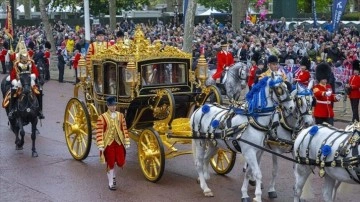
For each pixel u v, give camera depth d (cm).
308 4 11588
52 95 4334
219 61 3434
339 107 3534
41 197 1936
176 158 2417
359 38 5722
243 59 4466
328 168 1552
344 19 10575
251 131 1773
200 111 1962
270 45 4394
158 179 2036
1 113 3597
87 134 2312
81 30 7794
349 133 1547
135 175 2164
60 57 5169
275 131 1780
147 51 2173
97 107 2330
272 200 1853
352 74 3109
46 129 3047
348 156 1493
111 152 1981
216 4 11144
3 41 6300
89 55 2391
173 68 2233
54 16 11281
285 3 10644
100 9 9225
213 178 2117
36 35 7350
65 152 2550
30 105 2466
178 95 2219
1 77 5534
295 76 3091
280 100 1739
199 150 1952
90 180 2116
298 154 1628
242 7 8138
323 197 1736
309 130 1630
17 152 2564
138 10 10756
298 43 5069
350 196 1872
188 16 4016
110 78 2233
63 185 2064
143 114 2223
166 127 2084
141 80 2152
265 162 2327
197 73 2245
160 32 6862
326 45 4553
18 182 2111
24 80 2442
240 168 2248
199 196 1905
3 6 12262
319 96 2455
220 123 1858
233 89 3284
